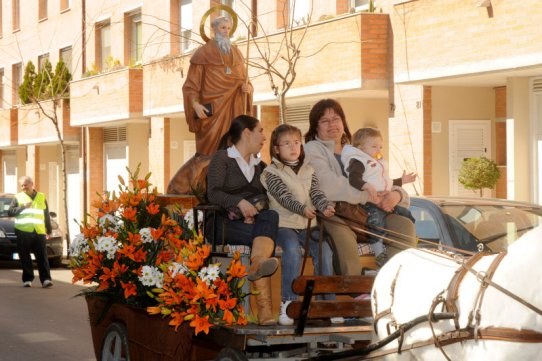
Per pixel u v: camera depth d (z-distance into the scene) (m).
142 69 28.62
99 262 9.08
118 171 32.50
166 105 26.56
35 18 38.41
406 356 6.41
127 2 30.86
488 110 19.55
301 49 20.48
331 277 7.15
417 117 19.16
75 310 15.27
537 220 9.91
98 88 30.25
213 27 10.94
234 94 10.84
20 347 11.87
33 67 36.38
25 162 40.75
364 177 8.05
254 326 7.26
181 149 28.67
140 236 8.84
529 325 5.32
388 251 8.07
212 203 8.11
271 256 7.69
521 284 5.39
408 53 18.14
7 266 24.17
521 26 15.73
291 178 7.74
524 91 17.14
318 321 7.42
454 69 17.12
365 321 7.41
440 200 10.23
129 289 8.56
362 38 19.12
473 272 5.78
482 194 19.22
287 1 23.14
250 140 8.05
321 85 20.05
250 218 7.77
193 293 7.41
